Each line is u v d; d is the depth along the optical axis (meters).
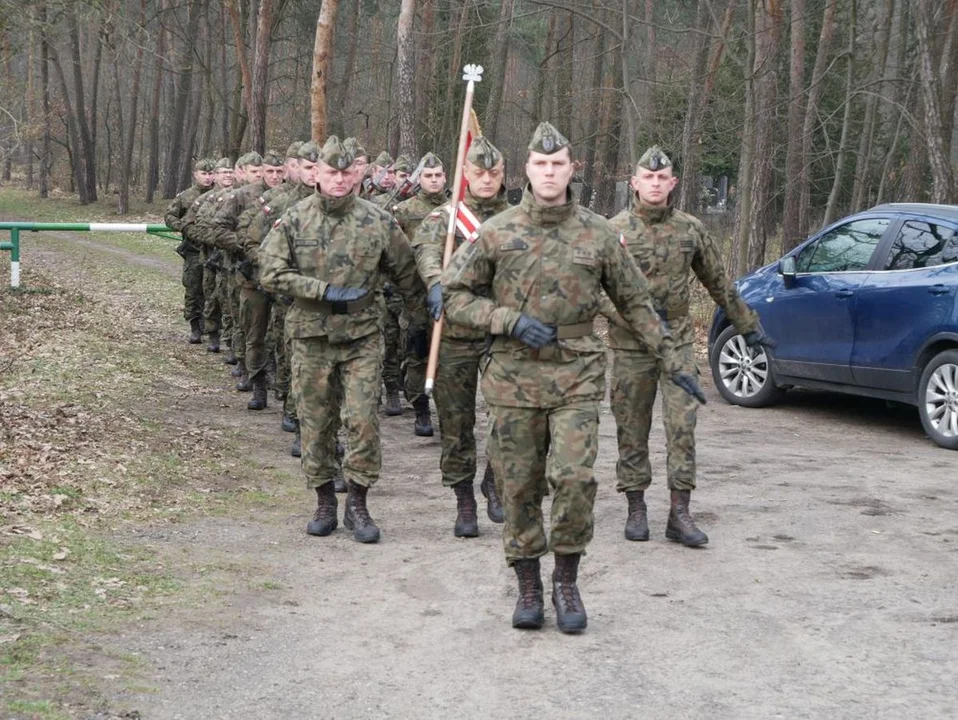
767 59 18.91
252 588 5.63
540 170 4.70
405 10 21.22
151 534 6.37
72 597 5.16
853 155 28.95
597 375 4.88
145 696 4.19
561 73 33.69
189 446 8.61
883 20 25.23
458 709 4.23
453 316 4.90
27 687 4.09
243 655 4.71
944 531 6.78
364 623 5.20
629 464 6.56
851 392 10.38
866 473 8.38
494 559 6.28
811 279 10.73
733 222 25.67
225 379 12.02
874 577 5.87
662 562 6.14
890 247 10.10
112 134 59.28
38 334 12.65
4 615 4.78
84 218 43.81
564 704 4.28
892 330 9.84
